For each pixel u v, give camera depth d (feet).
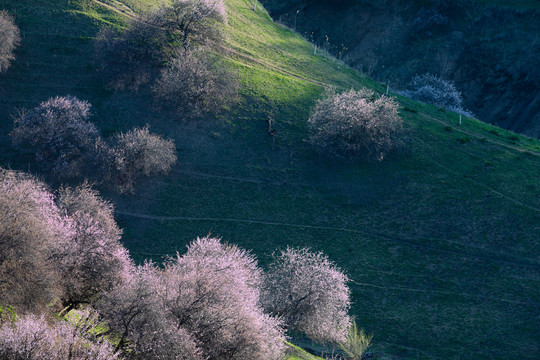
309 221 193.57
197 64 226.17
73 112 200.03
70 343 69.00
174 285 89.86
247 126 223.51
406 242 187.21
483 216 195.52
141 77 227.61
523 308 165.89
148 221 186.09
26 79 222.48
